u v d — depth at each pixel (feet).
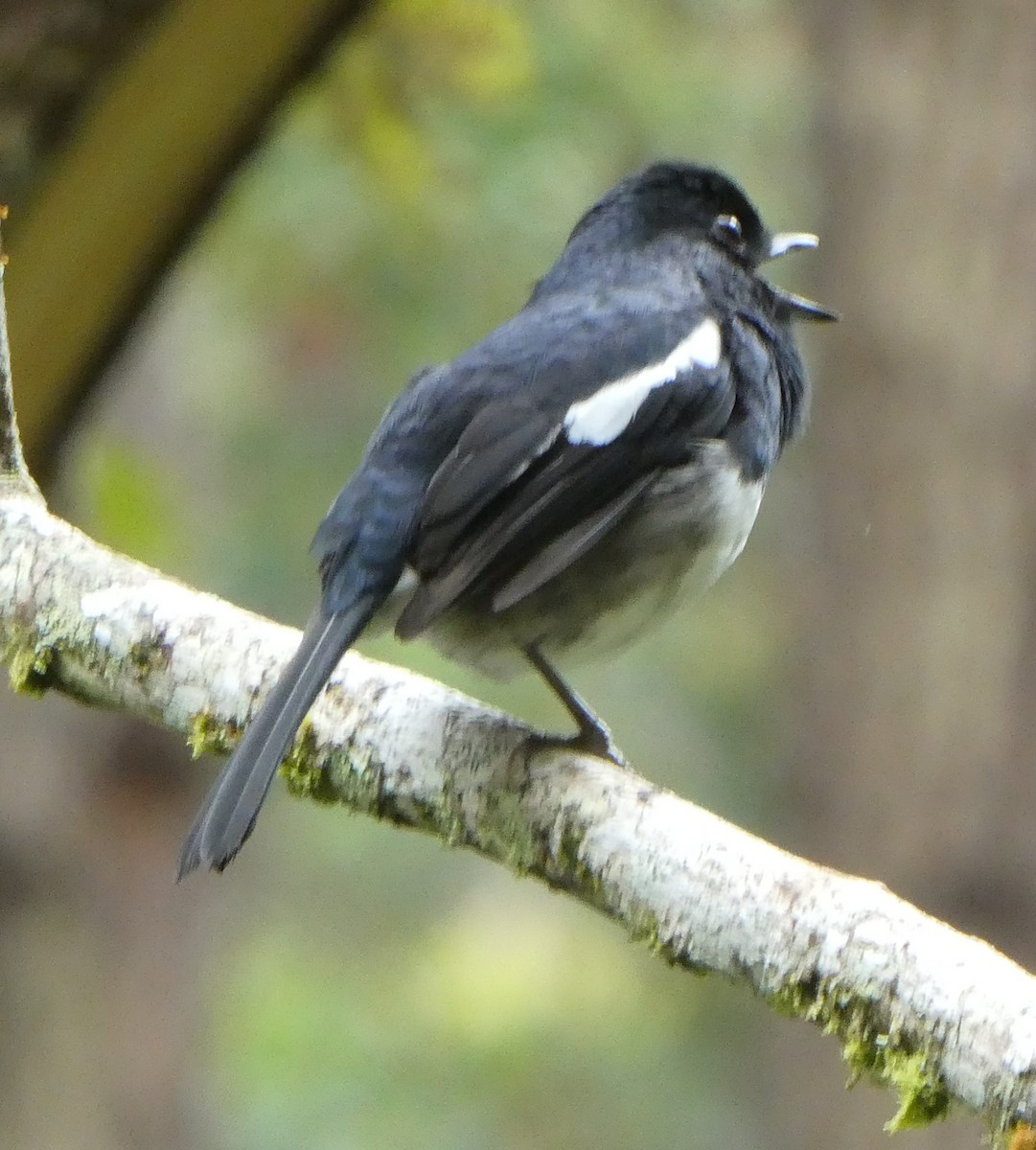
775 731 46.88
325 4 29.84
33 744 38.22
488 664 25.63
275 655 22.76
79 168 30.40
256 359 47.03
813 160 41.60
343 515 24.23
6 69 29.45
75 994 38.11
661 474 25.07
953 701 38.14
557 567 23.82
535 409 24.45
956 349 38.63
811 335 44.80
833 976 17.75
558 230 42.37
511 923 52.11
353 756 22.43
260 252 43.70
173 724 23.29
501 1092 49.34
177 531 39.58
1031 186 38.65
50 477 32.50
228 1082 47.67
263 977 51.13
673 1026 50.70
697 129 44.65
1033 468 38.14
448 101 39.47
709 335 26.25
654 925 19.60
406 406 24.98
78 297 31.14
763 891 18.57
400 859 53.21
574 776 20.90
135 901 38.91
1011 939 37.24
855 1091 39.93
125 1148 38.27
